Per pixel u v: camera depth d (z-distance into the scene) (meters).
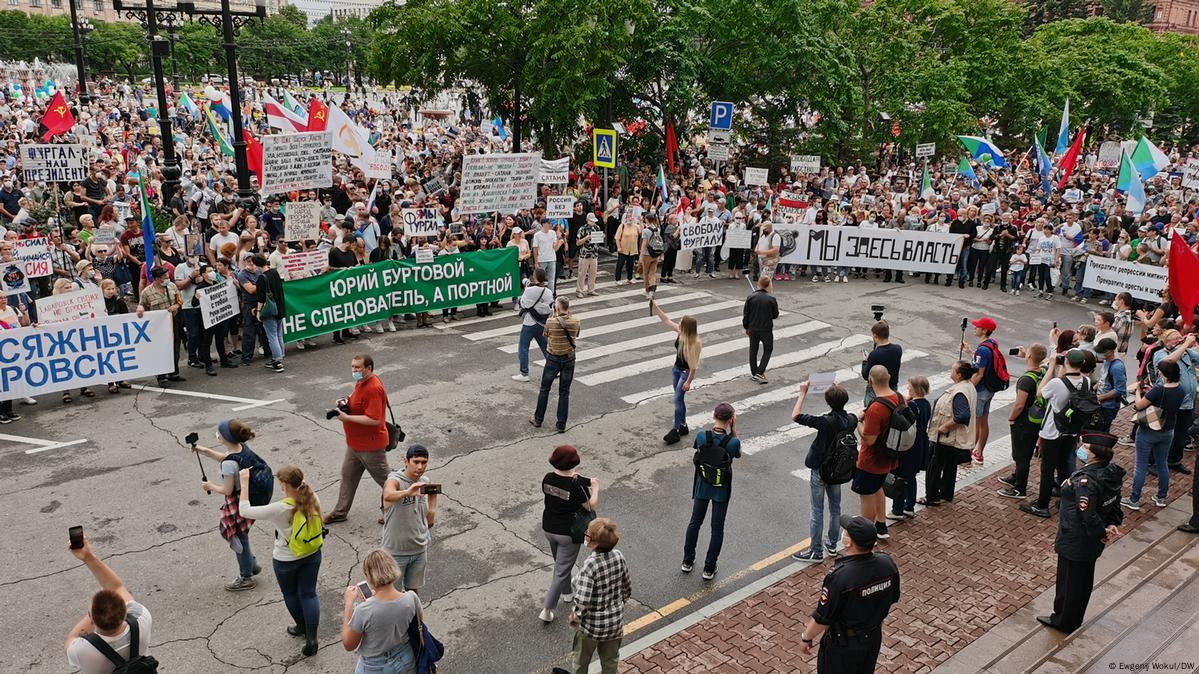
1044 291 21.06
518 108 26.80
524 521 9.54
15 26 86.12
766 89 30.22
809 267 22.77
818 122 32.41
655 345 16.25
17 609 7.67
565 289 20.42
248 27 93.12
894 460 8.88
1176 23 89.81
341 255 16.22
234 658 7.11
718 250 23.17
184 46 82.50
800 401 8.73
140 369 13.09
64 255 16.86
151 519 9.30
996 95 39.94
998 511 10.10
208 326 13.71
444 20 25.06
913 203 24.86
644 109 28.98
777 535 9.48
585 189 25.17
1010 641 7.48
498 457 11.13
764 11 28.22
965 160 31.11
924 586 8.37
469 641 7.44
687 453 11.48
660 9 27.88
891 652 7.27
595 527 6.23
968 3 38.69
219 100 33.97
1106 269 20.19
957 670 7.03
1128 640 7.50
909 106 36.19
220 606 7.82
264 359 14.91
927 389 9.48
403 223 17.80
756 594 8.19
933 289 21.70
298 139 17.59
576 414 12.73
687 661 7.10
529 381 14.05
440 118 58.12
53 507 9.49
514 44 25.50
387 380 13.92
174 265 15.74
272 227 19.39
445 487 10.25
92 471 10.39
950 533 9.51
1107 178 37.31
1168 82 50.97
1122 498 10.49
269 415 12.30
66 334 12.30
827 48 29.67
